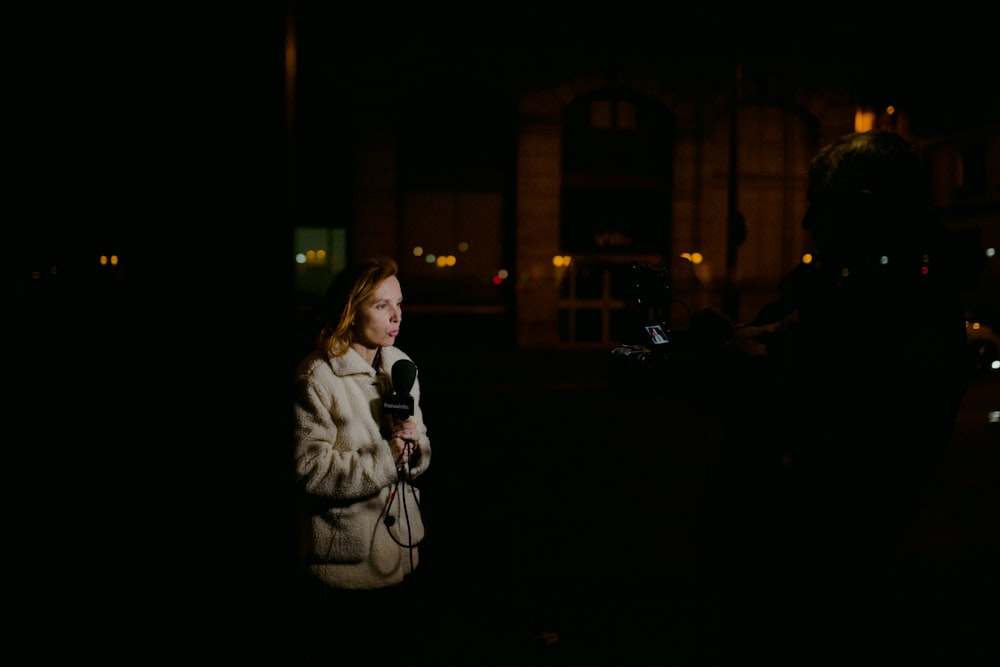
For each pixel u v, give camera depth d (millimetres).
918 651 3896
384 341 2750
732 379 1887
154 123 1650
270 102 1648
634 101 17578
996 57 17219
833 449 1659
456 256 17391
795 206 17953
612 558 5340
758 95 17547
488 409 10859
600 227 17797
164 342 1675
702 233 17609
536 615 4426
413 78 16469
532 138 16953
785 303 1967
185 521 1684
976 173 17703
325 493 2586
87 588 1679
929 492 6918
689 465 7867
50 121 1643
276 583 1703
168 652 1688
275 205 1665
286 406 1701
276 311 1682
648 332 2279
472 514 6316
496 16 16547
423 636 4109
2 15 1609
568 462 7984
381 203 16562
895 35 17547
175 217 1659
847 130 17922
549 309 17234
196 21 1635
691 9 17031
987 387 12359
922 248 1714
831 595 1710
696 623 4328
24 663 1664
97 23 1634
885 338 1648
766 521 1822
